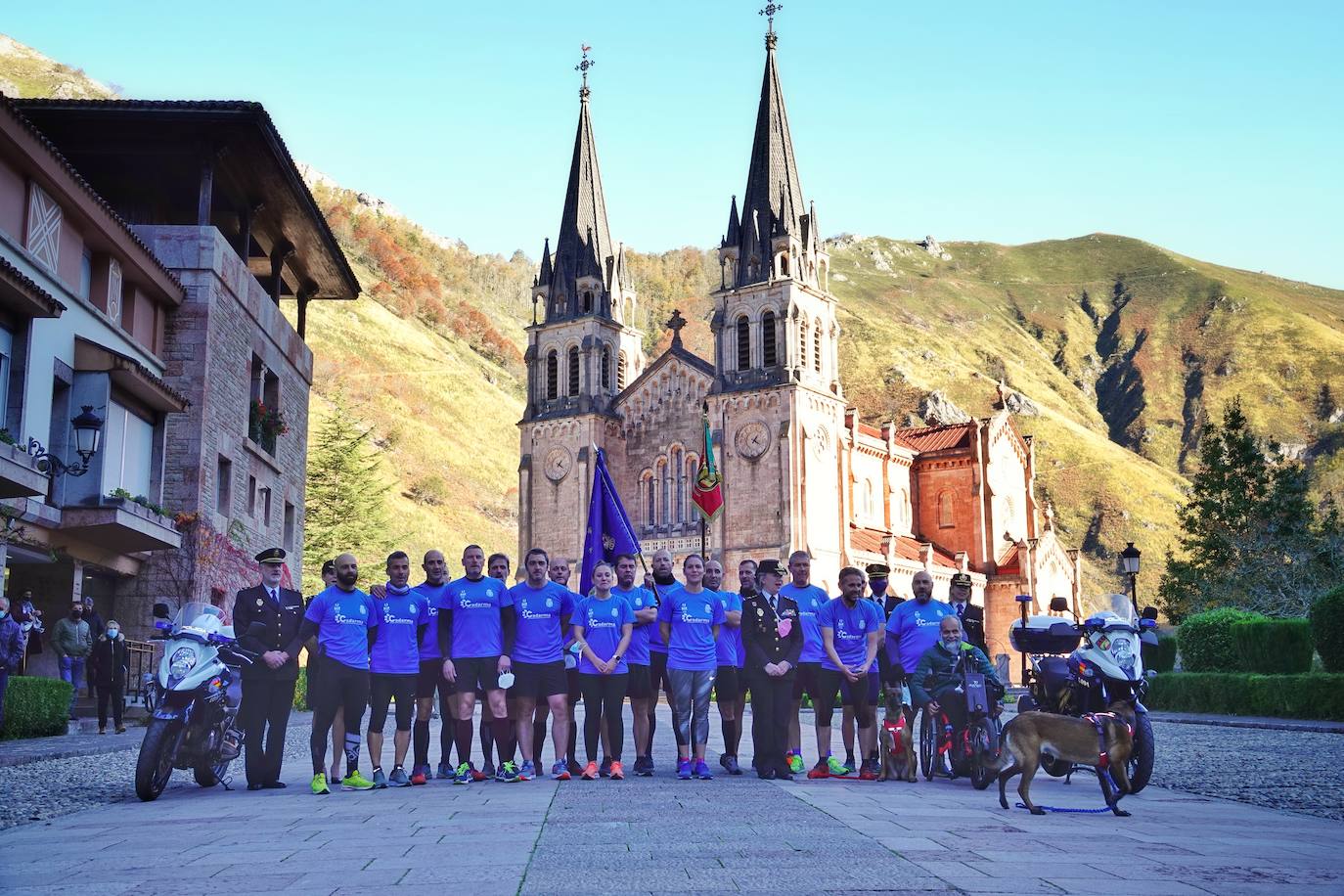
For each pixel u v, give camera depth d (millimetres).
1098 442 185500
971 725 14172
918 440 89750
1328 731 25625
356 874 7867
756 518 69438
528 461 77125
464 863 8281
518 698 14875
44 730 23703
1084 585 148250
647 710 15844
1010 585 82938
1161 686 37000
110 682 25094
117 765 18188
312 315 150375
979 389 193875
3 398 25438
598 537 18797
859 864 8164
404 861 8406
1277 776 16516
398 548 81500
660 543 73000
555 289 78812
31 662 29000
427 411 141750
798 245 72062
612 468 75938
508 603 15047
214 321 35406
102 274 30688
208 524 34656
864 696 15508
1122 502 164000
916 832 9859
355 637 14266
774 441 69438
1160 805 12875
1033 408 188750
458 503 123375
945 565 80312
